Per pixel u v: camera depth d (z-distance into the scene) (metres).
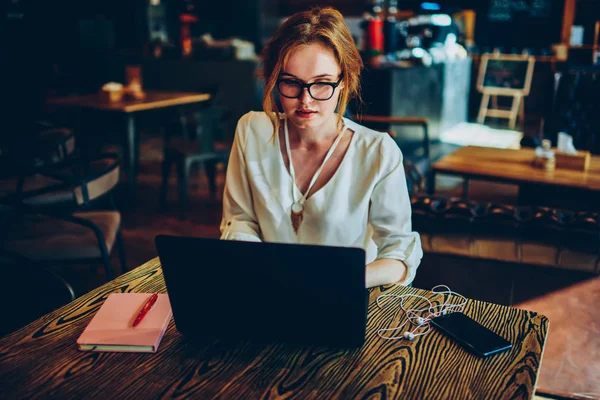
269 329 1.12
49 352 1.15
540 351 1.14
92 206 4.29
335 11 1.27
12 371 1.08
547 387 1.92
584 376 1.97
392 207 1.42
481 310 1.30
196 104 5.39
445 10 6.88
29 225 2.64
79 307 1.33
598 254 1.97
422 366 1.09
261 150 1.45
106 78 7.73
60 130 3.52
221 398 1.00
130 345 1.14
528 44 8.34
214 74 6.82
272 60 1.27
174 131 4.98
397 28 6.71
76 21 8.10
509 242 2.10
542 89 7.96
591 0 5.95
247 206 1.50
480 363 1.10
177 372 1.08
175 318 1.16
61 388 1.03
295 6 9.37
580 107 3.69
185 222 4.13
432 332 1.21
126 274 1.50
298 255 1.02
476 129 7.51
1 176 2.44
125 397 1.01
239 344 1.17
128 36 8.83
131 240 3.76
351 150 1.41
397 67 4.95
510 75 7.89
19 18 8.02
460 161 3.31
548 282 2.08
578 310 2.02
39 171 2.47
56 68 7.41
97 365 1.10
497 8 8.36
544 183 2.88
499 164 3.24
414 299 1.35
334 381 1.04
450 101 6.80
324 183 1.41
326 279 1.04
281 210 1.44
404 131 5.22
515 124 7.92
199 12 9.02
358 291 1.04
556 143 3.75
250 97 6.70
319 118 1.27
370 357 1.12
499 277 2.16
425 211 2.22
